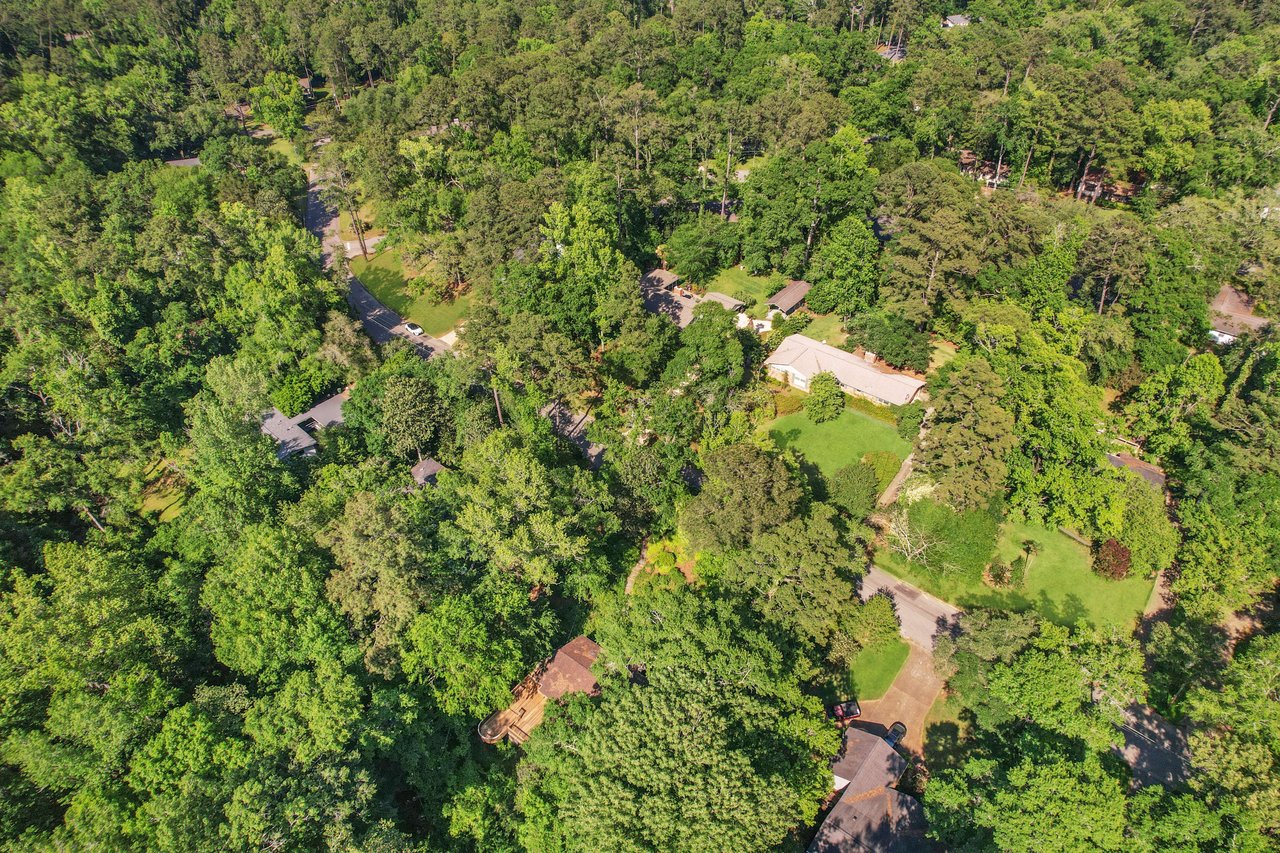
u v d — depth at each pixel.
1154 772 58.75
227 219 117.19
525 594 64.44
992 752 57.41
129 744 55.25
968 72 143.62
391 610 60.91
